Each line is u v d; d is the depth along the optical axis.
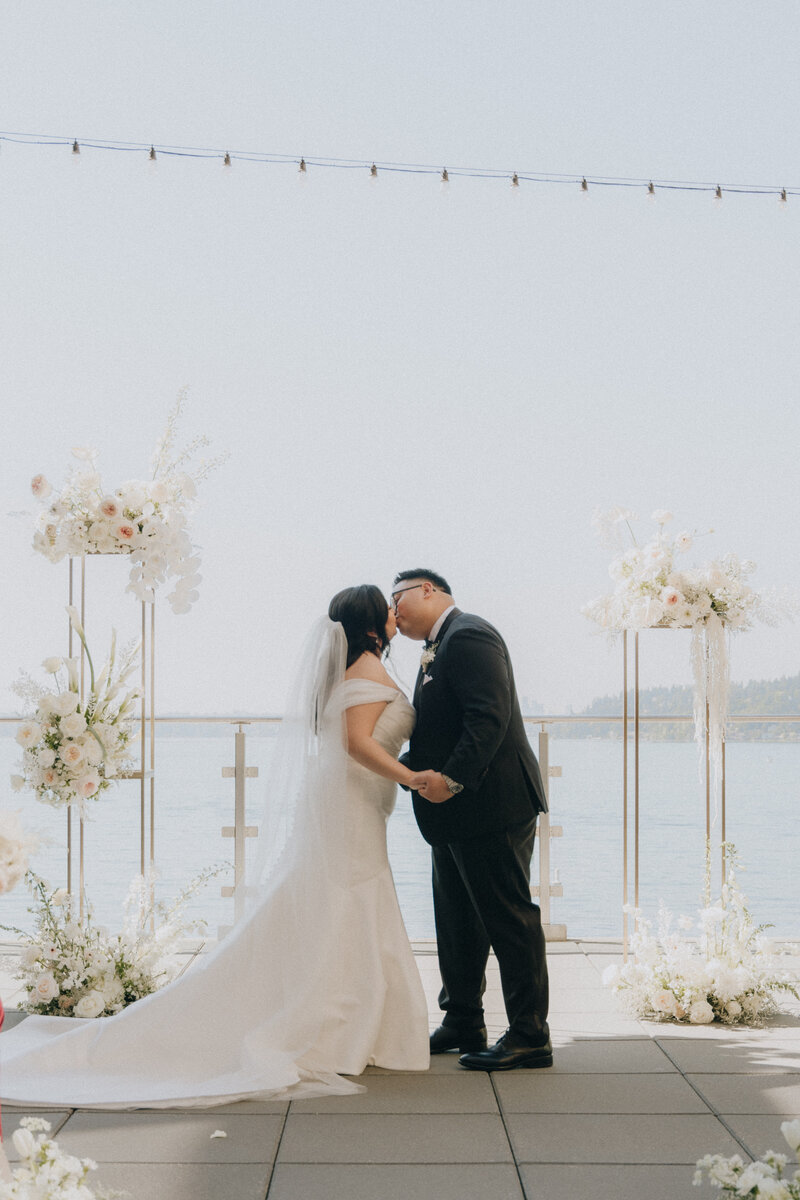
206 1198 2.46
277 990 3.34
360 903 3.46
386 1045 3.41
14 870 2.12
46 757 4.02
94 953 4.07
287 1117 2.97
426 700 3.53
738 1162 2.10
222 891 5.15
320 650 3.54
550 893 5.27
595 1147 2.75
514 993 3.44
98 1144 2.78
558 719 5.27
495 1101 3.09
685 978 4.00
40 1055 3.27
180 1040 3.28
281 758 3.52
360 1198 2.47
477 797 3.40
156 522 4.12
